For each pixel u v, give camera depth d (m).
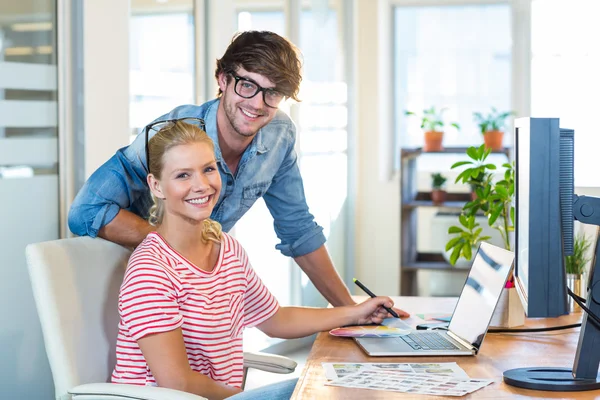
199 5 3.54
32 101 2.46
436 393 1.51
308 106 4.70
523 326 2.14
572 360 1.79
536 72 5.40
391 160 5.68
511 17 5.45
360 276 5.69
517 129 1.59
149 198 2.28
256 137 2.33
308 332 2.14
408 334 2.03
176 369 1.79
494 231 5.32
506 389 1.55
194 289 1.89
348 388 1.55
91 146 2.64
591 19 5.26
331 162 5.14
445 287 5.68
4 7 2.34
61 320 1.86
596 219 1.50
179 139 1.90
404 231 5.32
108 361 1.95
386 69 5.57
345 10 5.39
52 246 1.91
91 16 2.62
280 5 4.30
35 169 2.48
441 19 5.59
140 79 3.18
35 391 2.48
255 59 2.10
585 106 5.29
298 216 2.52
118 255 2.08
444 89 5.63
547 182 1.46
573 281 2.34
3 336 2.37
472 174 2.75
